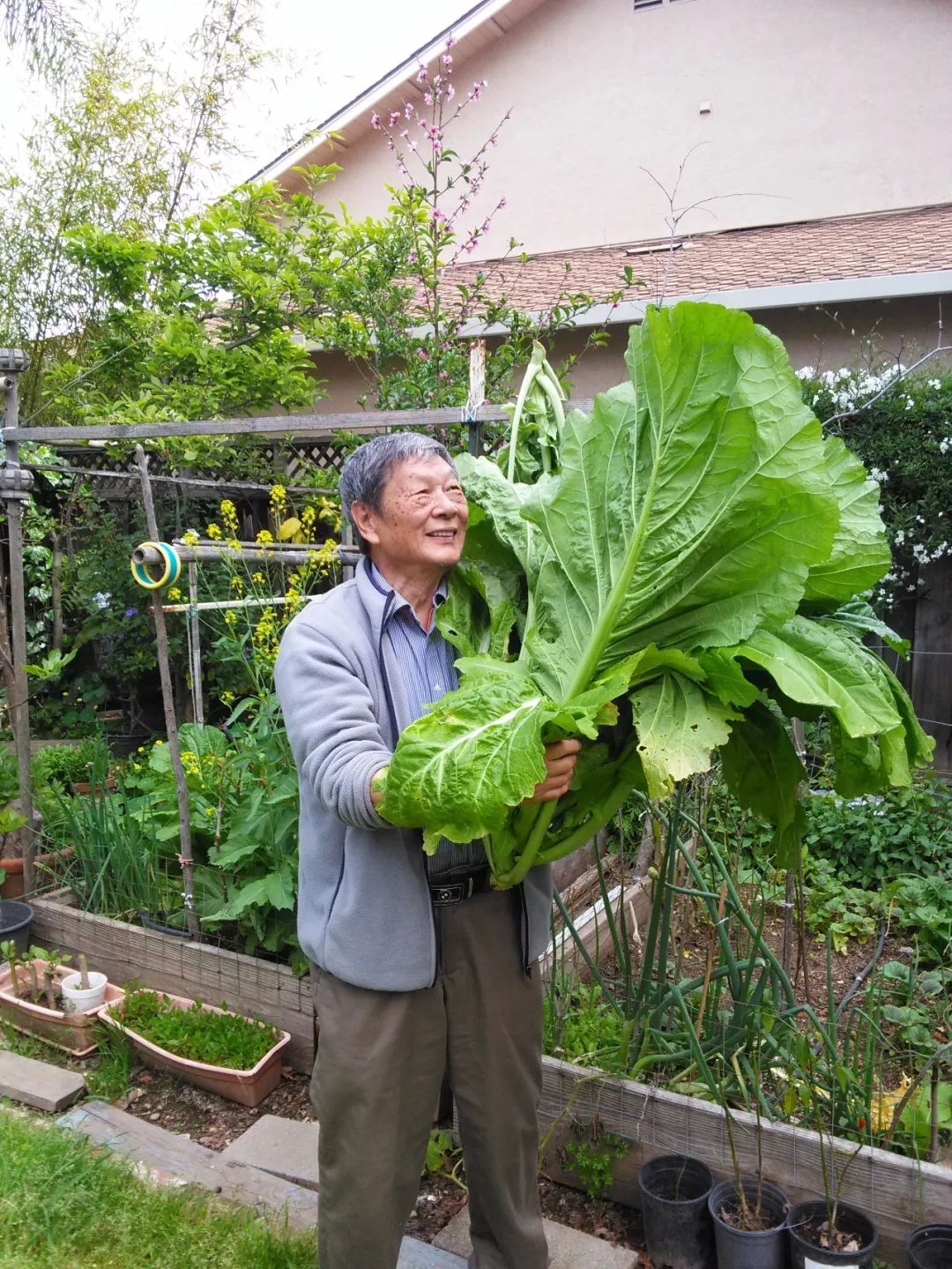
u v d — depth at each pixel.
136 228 7.32
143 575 3.23
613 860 4.13
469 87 8.75
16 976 3.39
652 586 1.69
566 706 1.61
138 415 5.55
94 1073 3.09
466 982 1.92
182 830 3.34
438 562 1.83
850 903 3.97
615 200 8.45
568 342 6.72
